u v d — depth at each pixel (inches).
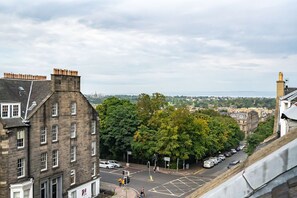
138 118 3083.2
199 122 2861.7
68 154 1776.6
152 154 2856.8
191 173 2728.8
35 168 1549.0
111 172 2679.6
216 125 3609.7
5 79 1665.8
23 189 1461.6
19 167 1472.7
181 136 2748.5
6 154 1391.5
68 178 1779.0
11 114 1462.8
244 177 136.5
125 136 2987.2
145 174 2637.8
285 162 131.0
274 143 182.1
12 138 1419.8
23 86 1731.1
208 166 2982.3
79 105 1855.3
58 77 1688.0
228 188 137.5
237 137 4515.3
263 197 129.3
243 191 134.6
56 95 1680.6
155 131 2972.4
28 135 1507.1
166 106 3341.5
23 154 1480.1
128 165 2925.7
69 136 1782.7
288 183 127.2
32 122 1530.5
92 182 1978.3
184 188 2208.4
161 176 2578.7
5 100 1497.3
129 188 2187.5
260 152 182.7
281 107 1000.2
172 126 2753.4
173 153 2743.6
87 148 1931.6
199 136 2869.1
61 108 1717.5
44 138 1616.6
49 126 1636.3
